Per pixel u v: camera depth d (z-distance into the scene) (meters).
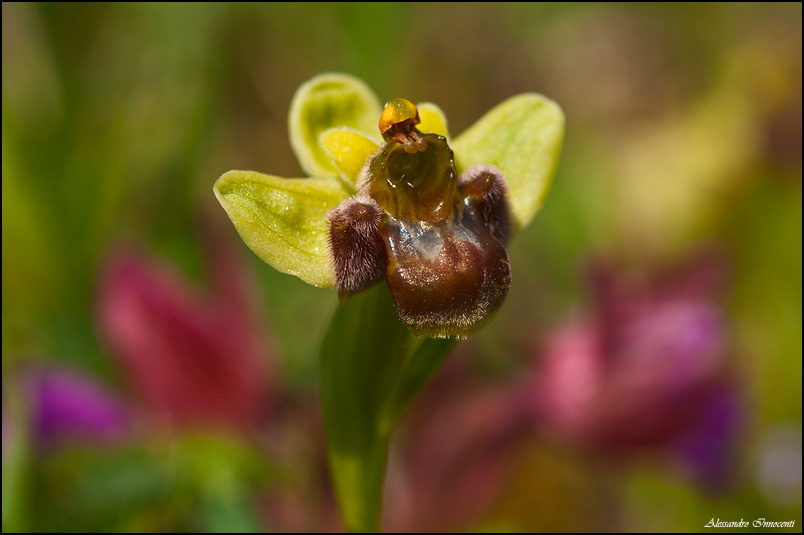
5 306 0.22
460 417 0.18
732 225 0.29
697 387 0.18
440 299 0.13
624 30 0.35
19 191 0.23
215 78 0.27
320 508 0.18
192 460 0.17
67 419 0.17
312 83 0.14
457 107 0.32
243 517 0.16
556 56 0.34
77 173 0.24
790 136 0.29
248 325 0.18
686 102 0.33
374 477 0.14
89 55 0.26
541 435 0.18
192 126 0.26
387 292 0.13
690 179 0.30
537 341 0.19
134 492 0.17
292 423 0.18
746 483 0.21
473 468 0.18
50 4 0.26
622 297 0.18
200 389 0.18
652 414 0.18
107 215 0.24
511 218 0.13
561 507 0.20
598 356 0.18
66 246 0.23
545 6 0.34
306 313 0.23
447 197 0.13
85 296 0.23
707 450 0.18
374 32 0.28
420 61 0.32
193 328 0.18
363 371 0.14
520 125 0.14
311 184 0.13
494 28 0.33
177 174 0.25
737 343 0.23
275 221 0.13
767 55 0.31
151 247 0.24
